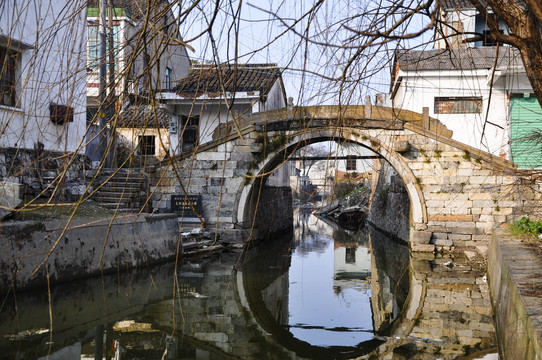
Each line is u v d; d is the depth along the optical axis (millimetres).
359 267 15938
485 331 8359
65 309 8961
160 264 13773
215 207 18078
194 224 18141
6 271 8508
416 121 16672
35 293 9141
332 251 20016
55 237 9812
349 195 35625
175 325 8656
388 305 10539
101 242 11195
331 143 5426
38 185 11516
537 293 5605
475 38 4613
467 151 16297
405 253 18859
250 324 9000
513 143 16875
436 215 16516
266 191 22203
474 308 9898
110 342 7520
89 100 14531
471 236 16281
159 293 10859
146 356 7074
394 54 4605
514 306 5883
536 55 4328
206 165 18156
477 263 14773
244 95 17859
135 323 8578
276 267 15609
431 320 9070
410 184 16625
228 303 10477
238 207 18016
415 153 16641
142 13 3977
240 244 17781
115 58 4930
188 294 11062
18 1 10477
